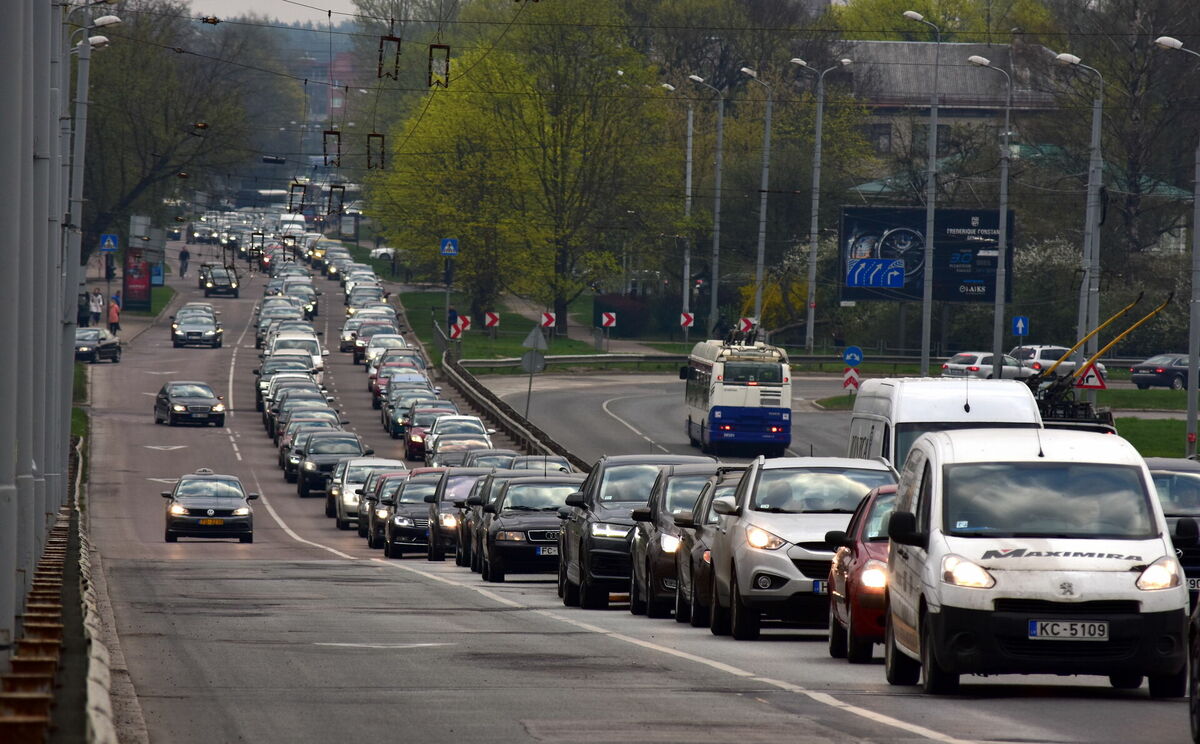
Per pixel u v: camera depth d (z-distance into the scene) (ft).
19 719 85.15
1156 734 118.42
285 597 266.36
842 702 135.44
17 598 176.45
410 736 113.09
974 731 118.21
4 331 138.41
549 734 114.21
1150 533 144.87
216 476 485.56
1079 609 138.51
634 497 272.72
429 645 184.44
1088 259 586.04
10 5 138.00
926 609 142.82
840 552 183.93
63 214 480.64
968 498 147.54
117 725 115.03
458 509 403.34
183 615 225.15
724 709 129.18
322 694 137.28
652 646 186.60
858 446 338.13
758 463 213.66
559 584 289.12
